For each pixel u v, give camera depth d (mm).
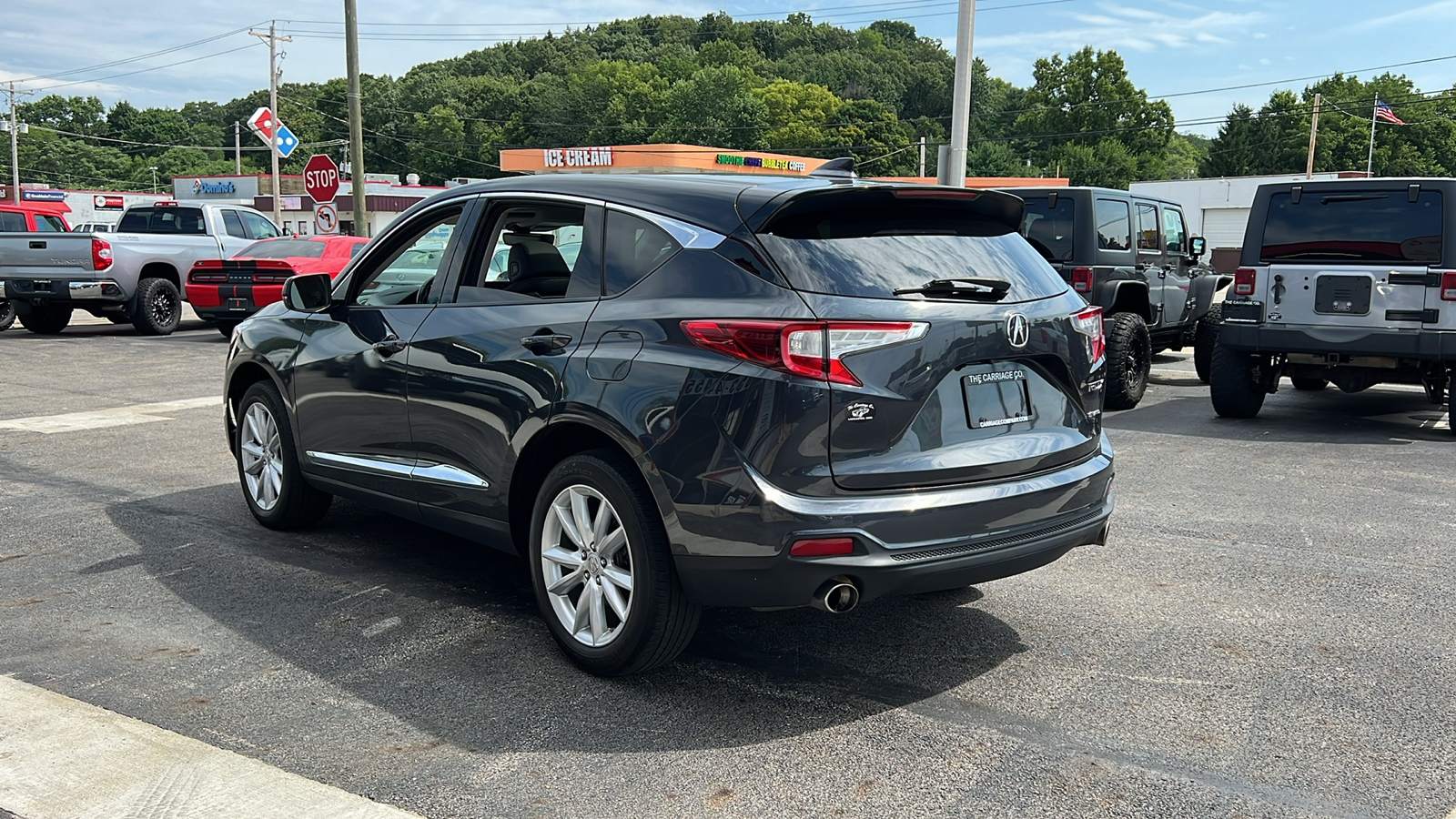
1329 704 3439
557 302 3748
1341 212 8328
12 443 7574
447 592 4492
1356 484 6637
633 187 3699
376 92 143625
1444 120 106375
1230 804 2809
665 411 3264
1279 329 8562
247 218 17203
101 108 153125
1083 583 4668
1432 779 2953
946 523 3248
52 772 2887
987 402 3432
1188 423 9008
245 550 5055
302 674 3623
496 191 4160
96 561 4852
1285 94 113750
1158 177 105312
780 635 4031
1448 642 4000
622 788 2875
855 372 3141
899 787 2891
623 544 3475
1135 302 10375
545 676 3623
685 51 167125
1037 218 9961
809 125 130875
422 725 3244
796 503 3100
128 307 15766
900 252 3424
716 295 3295
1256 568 4898
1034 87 110562
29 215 17875
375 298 4617
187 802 2740
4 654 3771
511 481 3818
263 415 5316
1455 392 8250
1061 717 3336
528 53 168500
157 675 3605
